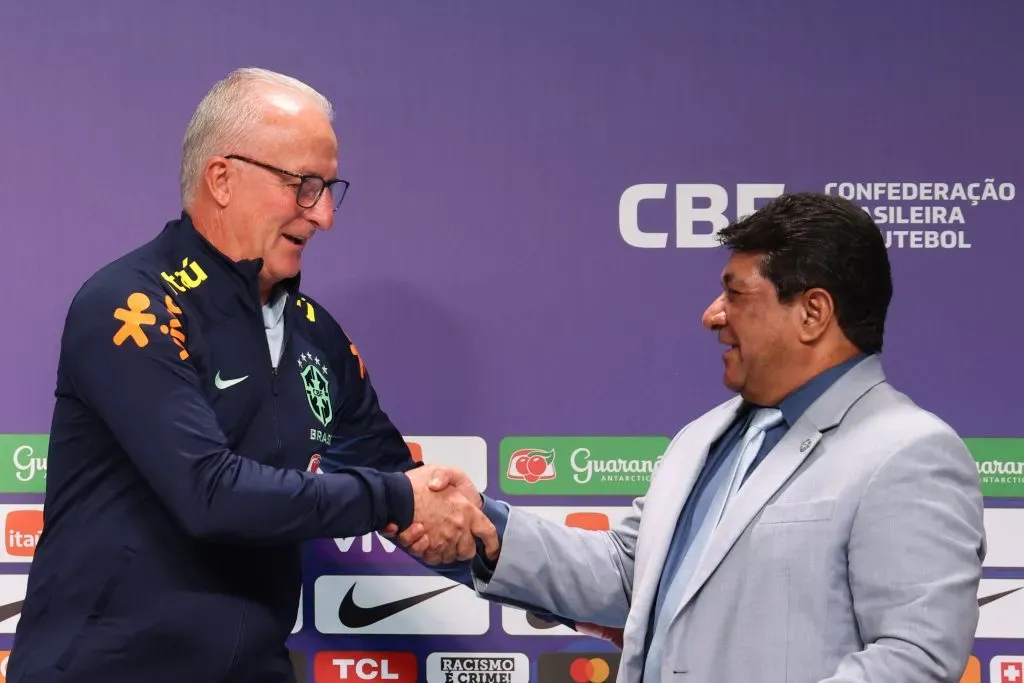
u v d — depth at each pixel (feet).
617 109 30.04
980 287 29.86
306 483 22.18
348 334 30.01
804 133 29.94
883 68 29.91
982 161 29.86
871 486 19.74
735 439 23.13
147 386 21.57
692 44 29.99
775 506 20.59
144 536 22.35
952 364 29.81
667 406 29.96
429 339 30.07
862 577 19.56
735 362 21.89
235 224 23.32
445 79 30.04
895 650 18.78
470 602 30.30
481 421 30.07
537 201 30.07
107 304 22.12
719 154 29.96
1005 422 29.71
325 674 30.25
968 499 19.84
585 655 30.27
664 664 20.92
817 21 29.94
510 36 30.04
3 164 29.84
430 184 30.07
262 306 24.47
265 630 23.24
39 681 22.12
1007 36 29.84
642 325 29.99
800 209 21.20
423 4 30.04
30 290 29.84
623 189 30.04
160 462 21.39
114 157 29.89
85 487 22.84
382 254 30.04
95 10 29.91
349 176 30.01
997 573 29.60
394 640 30.25
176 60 29.94
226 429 22.88
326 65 29.96
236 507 21.39
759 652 20.10
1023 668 29.50
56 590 22.59
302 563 30.17
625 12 30.01
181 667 22.39
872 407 20.90
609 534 26.25
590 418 30.04
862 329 21.24
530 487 30.07
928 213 29.86
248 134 23.12
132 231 29.96
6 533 29.84
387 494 23.34
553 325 30.04
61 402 23.22
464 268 30.07
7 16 29.84
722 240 22.02
